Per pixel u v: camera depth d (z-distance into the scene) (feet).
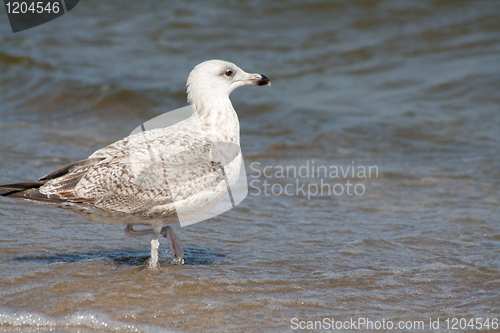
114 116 63.93
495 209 41.27
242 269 30.96
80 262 30.58
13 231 34.24
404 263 32.32
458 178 48.08
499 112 64.49
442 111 65.62
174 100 67.67
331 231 37.47
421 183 47.21
